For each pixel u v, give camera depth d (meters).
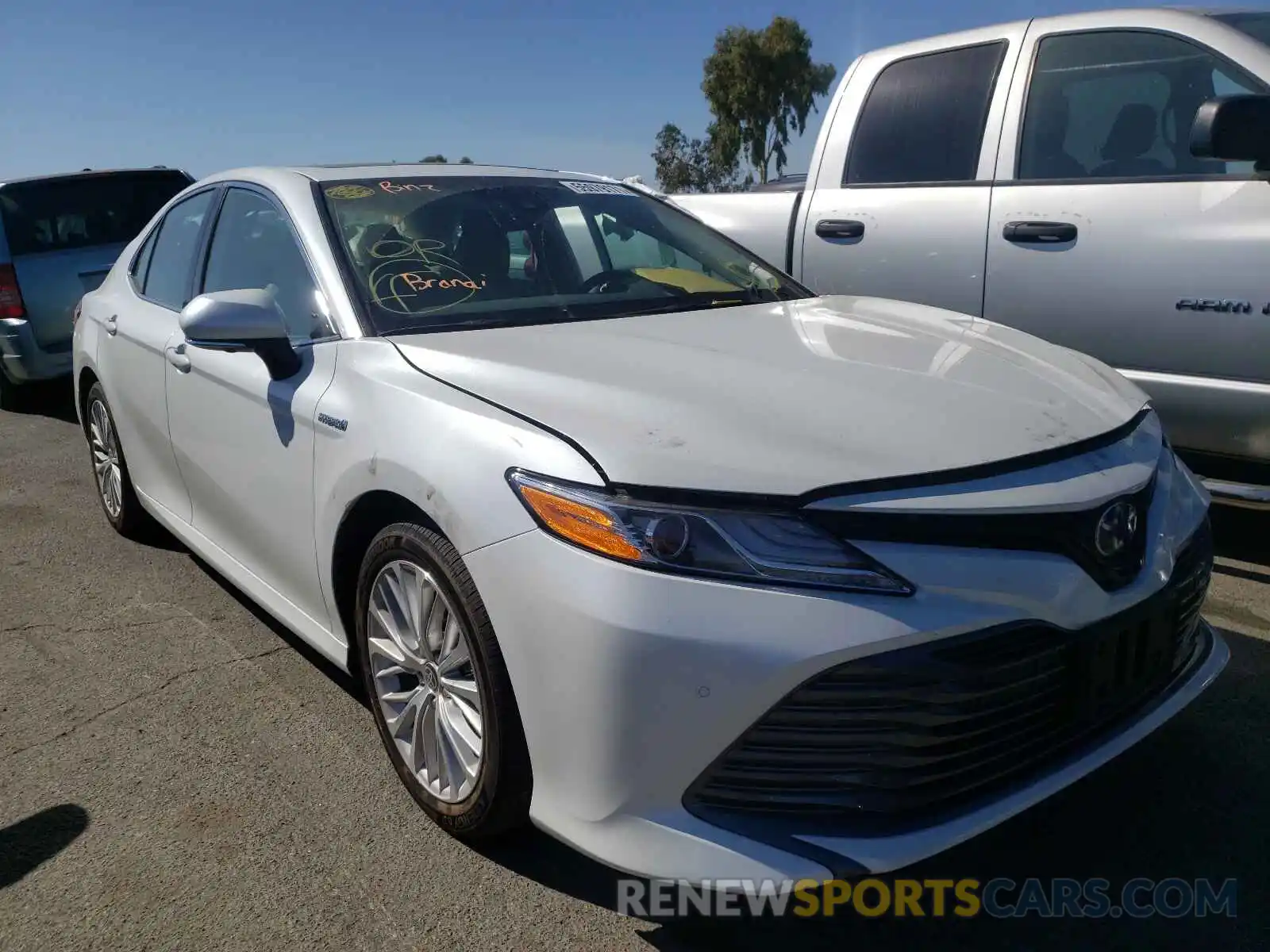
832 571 1.93
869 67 5.01
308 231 3.16
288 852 2.55
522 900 2.37
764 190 6.86
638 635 1.95
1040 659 2.05
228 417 3.29
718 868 1.96
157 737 3.10
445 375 2.52
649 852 2.01
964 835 2.01
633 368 2.46
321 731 3.11
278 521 3.07
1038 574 2.03
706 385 2.35
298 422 2.87
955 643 1.95
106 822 2.69
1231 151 3.57
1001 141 4.45
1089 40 4.29
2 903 2.40
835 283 4.94
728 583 1.94
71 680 3.48
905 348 2.73
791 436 2.11
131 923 2.32
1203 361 3.85
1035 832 2.57
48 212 8.12
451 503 2.26
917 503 1.98
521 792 2.29
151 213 8.73
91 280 8.17
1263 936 2.22
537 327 2.90
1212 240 3.77
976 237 4.41
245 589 3.48
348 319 2.89
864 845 1.96
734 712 1.93
